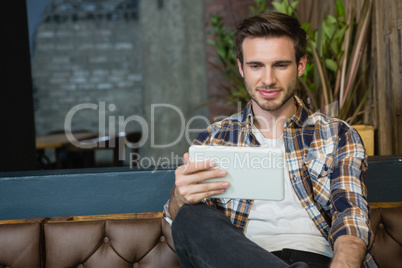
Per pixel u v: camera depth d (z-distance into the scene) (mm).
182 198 1141
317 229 1232
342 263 928
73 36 6344
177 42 5762
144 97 5941
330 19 2396
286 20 1223
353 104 2676
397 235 1476
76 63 6387
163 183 1714
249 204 1262
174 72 5793
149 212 1669
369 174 1687
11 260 1484
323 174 1239
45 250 1527
